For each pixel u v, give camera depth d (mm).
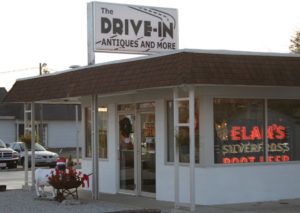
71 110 55250
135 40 18688
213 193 14477
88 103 19016
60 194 15938
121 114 17531
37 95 18188
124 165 17484
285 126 15711
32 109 19500
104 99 18219
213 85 13445
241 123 15039
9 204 15508
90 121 19078
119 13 18500
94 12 18156
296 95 15719
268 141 15406
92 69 16047
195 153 14688
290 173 15516
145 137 16500
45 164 35750
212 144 14531
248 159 15094
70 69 17062
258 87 15156
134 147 16875
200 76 12727
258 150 15250
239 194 14781
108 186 17984
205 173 14430
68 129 55125
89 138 19141
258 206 14180
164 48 19062
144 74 13891
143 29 18812
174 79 12844
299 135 15945
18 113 52625
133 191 17000
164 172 15508
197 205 14344
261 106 15367
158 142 15727
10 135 52688
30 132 21641
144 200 15789
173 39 19156
